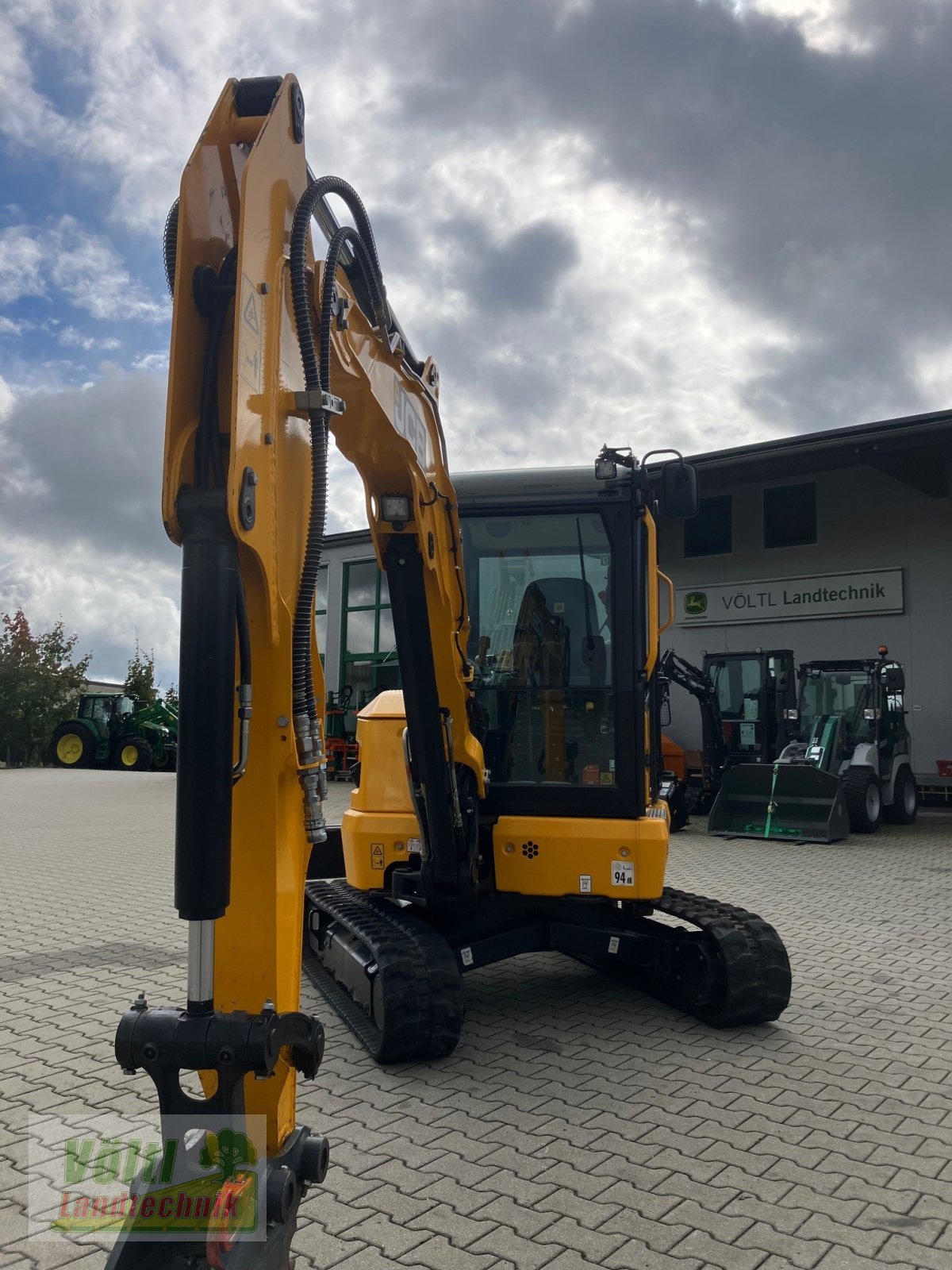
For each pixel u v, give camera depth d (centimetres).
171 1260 216
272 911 262
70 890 963
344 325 316
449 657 461
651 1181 358
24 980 623
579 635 562
